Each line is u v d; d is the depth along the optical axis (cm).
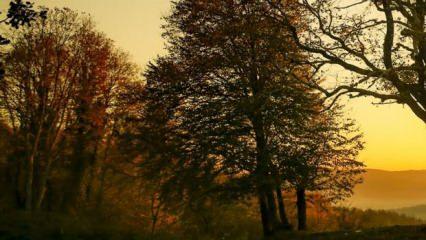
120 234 2711
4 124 4122
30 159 3666
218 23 2652
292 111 2502
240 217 3594
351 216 3794
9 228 2516
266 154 2542
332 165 2827
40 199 3722
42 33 3653
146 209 3366
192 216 3238
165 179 2977
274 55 2333
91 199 3938
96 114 3959
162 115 2862
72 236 2481
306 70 2094
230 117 2597
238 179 2581
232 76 2694
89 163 4256
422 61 1686
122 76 4128
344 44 1742
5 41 1130
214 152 2598
